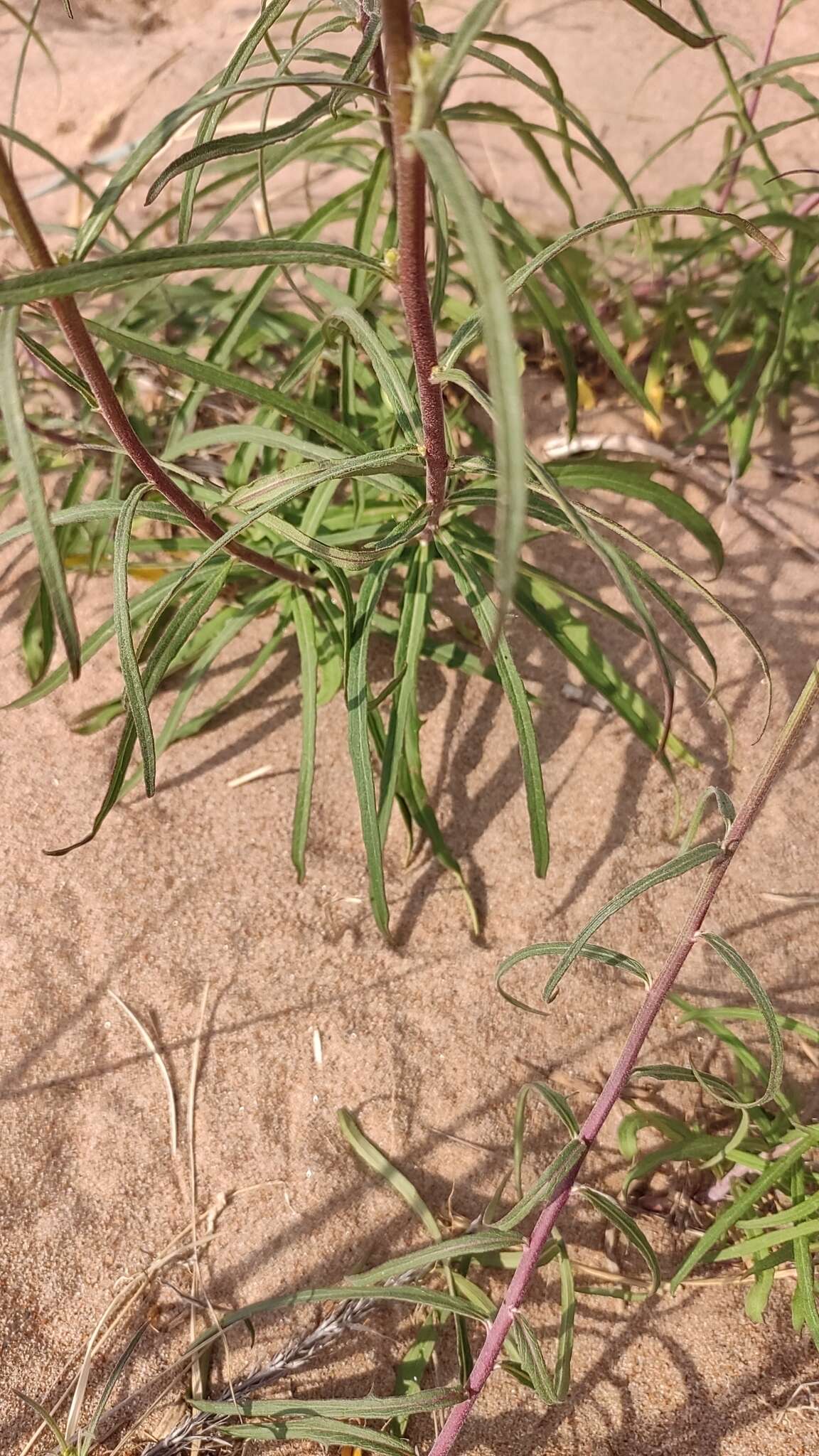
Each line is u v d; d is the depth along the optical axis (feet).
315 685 1.26
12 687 1.39
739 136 1.72
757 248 1.55
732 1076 1.25
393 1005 1.26
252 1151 1.20
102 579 1.43
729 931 1.31
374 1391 1.12
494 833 1.34
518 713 1.16
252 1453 1.10
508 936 1.30
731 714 1.40
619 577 0.89
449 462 1.02
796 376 1.54
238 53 0.99
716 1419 1.11
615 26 1.82
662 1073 1.02
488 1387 1.13
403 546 1.19
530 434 1.54
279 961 1.27
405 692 1.20
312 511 1.25
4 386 0.75
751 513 1.48
